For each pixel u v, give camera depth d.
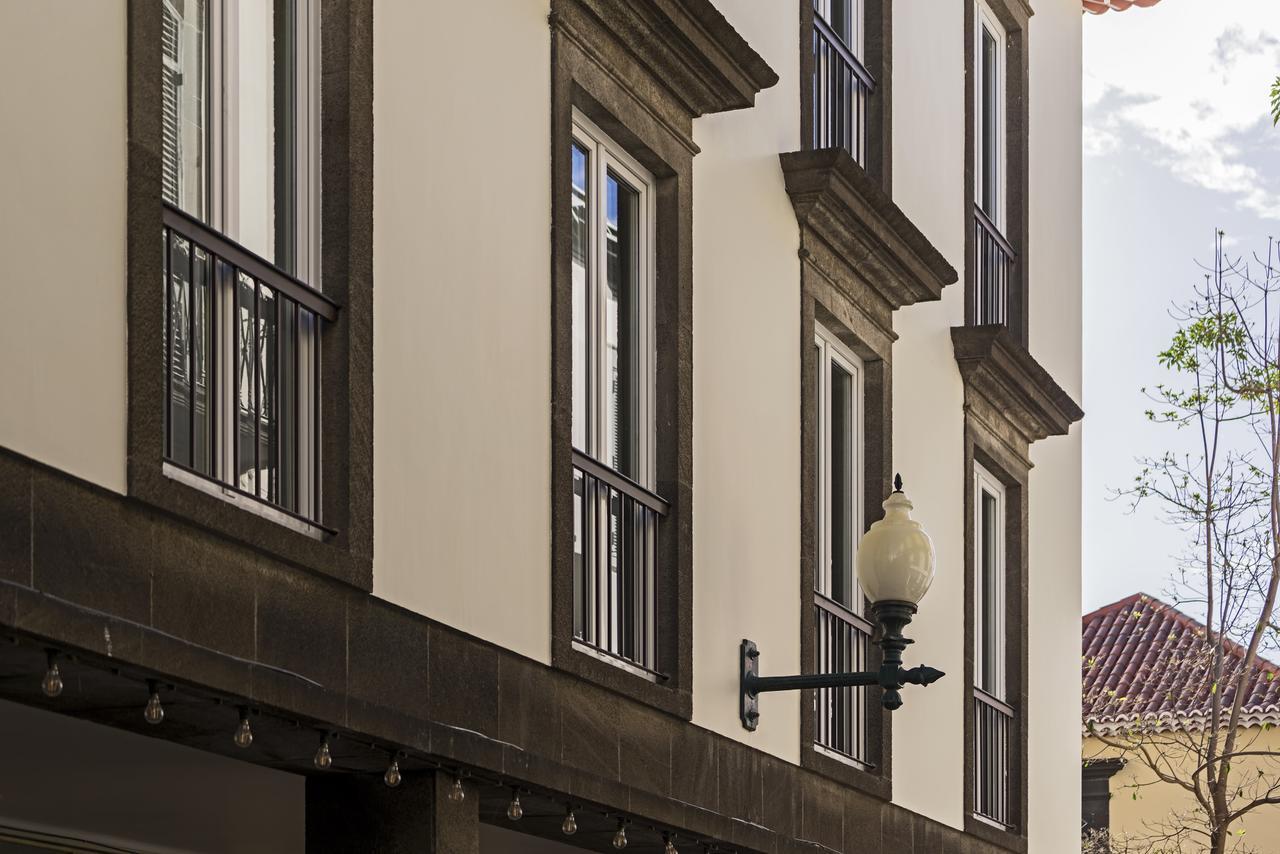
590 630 13.80
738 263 16.25
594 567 13.84
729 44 14.91
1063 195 25.91
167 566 9.34
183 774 11.73
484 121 12.51
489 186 12.53
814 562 17.36
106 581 8.91
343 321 10.98
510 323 12.66
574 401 14.02
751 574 16.11
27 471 8.47
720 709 15.35
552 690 12.84
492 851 15.31
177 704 9.55
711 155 15.87
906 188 20.31
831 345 18.52
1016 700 23.05
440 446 11.82
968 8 22.52
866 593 15.28
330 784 11.49
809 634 17.05
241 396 10.46
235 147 10.65
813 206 17.23
